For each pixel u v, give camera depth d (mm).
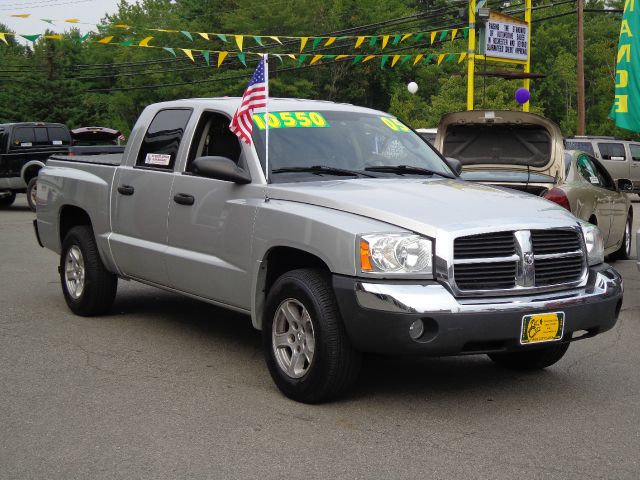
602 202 11023
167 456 4504
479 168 10414
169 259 6695
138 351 6758
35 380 5918
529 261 5215
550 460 4488
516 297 5172
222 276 6156
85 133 23797
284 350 5605
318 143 6375
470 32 24672
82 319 7949
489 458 4512
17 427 4941
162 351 6766
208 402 5449
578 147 27641
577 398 5641
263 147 6121
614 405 5488
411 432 4918
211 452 4566
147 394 5609
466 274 5082
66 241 8125
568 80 69438
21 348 6828
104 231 7551
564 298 5270
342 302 5102
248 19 59312
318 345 5234
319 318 5219
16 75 68625
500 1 35469
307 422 5074
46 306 8570
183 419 5109
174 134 6949
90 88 69812
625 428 5023
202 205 6359
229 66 57219
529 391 5797
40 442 4699
